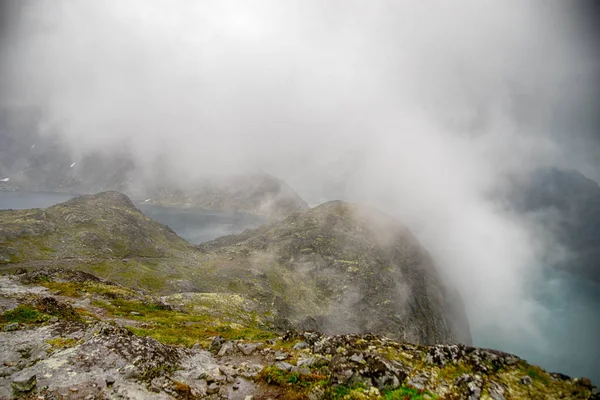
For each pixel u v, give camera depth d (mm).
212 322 62656
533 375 21344
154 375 20031
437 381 20844
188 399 18266
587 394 18625
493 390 19469
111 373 19312
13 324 26297
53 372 18828
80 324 26688
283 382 20438
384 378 20234
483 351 24219
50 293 62156
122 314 56312
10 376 18391
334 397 18859
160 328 46062
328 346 27078
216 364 24125
